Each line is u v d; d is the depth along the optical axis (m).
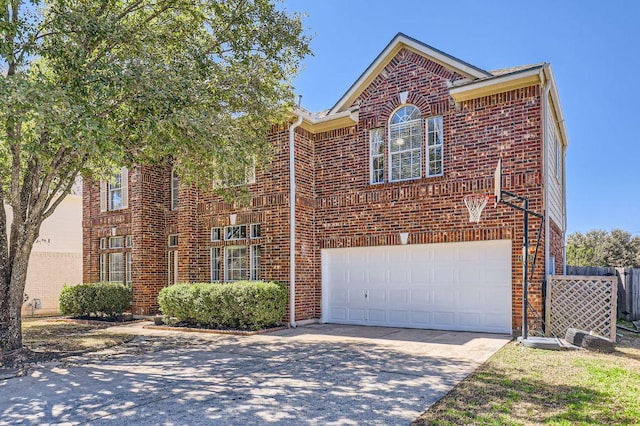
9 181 10.90
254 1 9.89
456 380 6.75
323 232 13.90
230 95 9.97
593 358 8.22
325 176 14.03
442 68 12.16
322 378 7.01
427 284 12.18
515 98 10.99
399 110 12.91
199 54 9.34
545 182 10.70
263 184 13.86
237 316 12.34
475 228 11.29
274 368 7.77
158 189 17.05
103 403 5.94
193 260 15.23
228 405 5.73
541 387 6.29
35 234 9.62
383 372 7.32
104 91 7.78
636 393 5.96
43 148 8.34
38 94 6.65
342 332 11.82
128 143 9.20
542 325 10.29
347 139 13.68
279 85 10.91
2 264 9.10
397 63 12.92
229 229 14.78
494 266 11.20
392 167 12.89
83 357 9.09
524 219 9.59
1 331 8.99
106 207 18.27
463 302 11.59
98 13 8.82
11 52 7.52
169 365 8.20
